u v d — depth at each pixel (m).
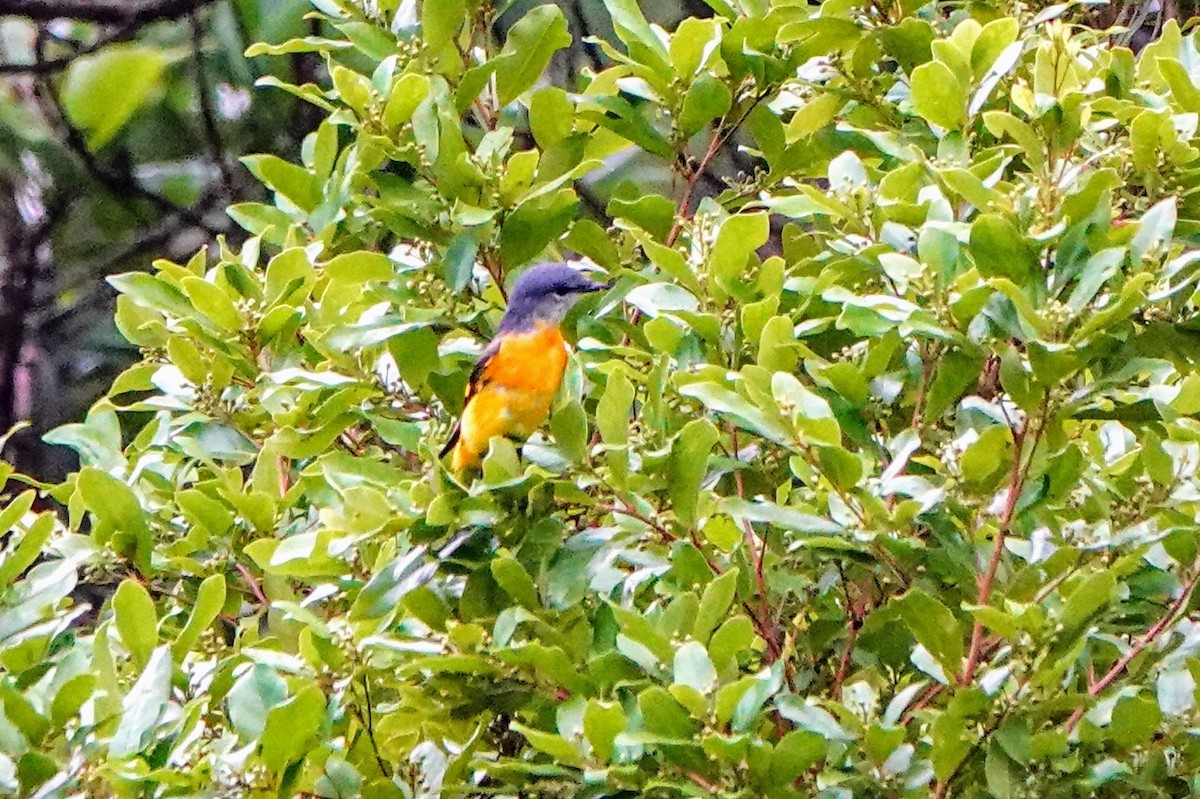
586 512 8.57
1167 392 7.87
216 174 14.61
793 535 8.10
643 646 7.09
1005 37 8.57
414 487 7.88
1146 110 8.12
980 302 7.18
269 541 8.38
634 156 14.02
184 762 7.39
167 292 9.60
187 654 8.21
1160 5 12.15
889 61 11.75
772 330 7.83
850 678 8.22
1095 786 7.16
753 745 6.73
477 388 9.37
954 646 7.27
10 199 14.70
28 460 15.70
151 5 13.45
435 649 7.62
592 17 15.08
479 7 9.84
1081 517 7.94
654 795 7.15
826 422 7.09
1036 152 7.93
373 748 8.28
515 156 9.00
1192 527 7.51
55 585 8.29
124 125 13.62
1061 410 7.23
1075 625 6.95
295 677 8.01
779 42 9.79
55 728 7.14
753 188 10.34
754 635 8.20
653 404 7.84
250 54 9.55
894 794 7.04
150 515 9.47
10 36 14.30
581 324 9.58
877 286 8.59
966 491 7.43
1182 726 7.47
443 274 9.20
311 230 10.51
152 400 9.75
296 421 9.20
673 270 8.48
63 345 15.67
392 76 9.26
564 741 7.02
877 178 9.55
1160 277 7.38
